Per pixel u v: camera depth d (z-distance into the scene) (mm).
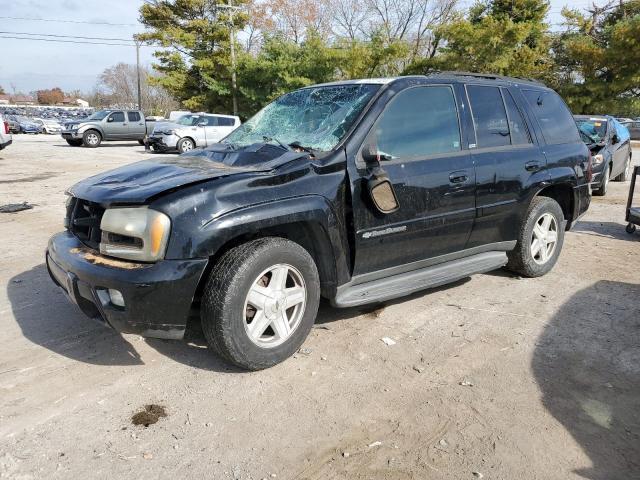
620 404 3014
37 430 2713
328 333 3908
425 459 2539
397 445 2639
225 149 3953
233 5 33969
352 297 3691
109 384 3160
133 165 3805
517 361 3512
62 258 3270
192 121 21281
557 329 4020
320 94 4262
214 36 33156
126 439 2652
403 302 4555
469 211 4254
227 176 3182
